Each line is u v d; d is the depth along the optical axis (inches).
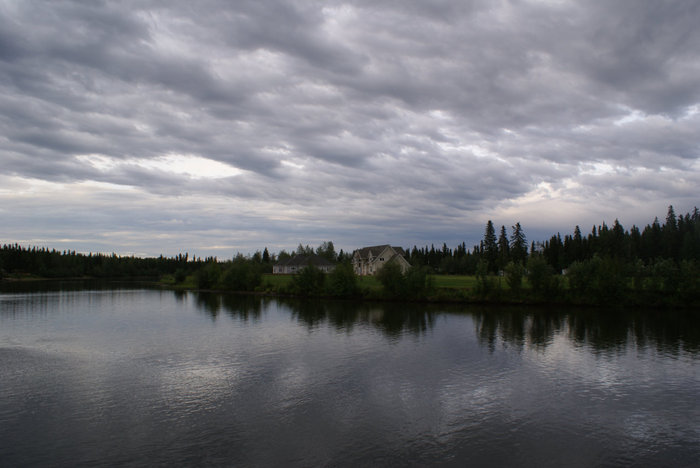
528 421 912.3
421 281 3102.9
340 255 7573.8
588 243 5580.7
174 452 760.3
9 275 6619.1
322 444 794.8
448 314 2503.7
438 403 1007.6
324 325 2066.9
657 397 1070.4
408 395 1059.9
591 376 1239.5
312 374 1222.9
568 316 2461.9
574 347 1621.6
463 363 1363.2
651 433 863.7
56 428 849.5
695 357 1473.9
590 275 2930.6
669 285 2842.0
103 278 7588.6
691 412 974.4
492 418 925.2
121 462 727.1
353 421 899.4
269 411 946.7
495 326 2086.6
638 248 5349.4
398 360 1391.5
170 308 2704.2
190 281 5137.8
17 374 1184.8
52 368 1245.7
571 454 771.4
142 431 840.3
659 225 5511.8
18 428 848.9
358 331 1907.0
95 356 1390.3
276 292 3678.6
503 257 5423.2
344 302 3105.3
